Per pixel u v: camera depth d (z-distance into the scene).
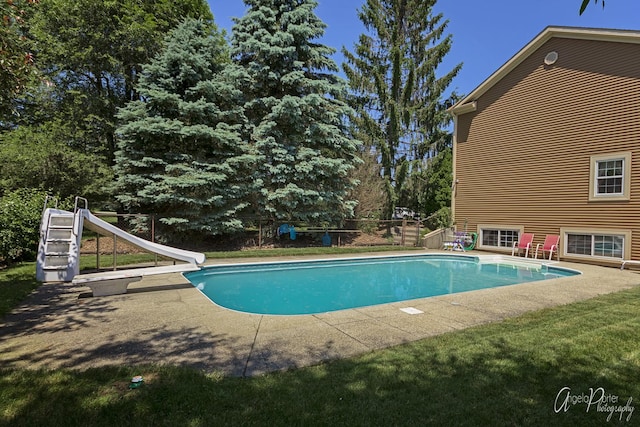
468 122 14.88
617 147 10.13
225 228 12.47
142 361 3.16
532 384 2.69
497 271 10.73
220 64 13.38
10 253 8.67
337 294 7.59
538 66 12.27
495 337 3.73
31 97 14.73
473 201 14.61
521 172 12.79
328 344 3.62
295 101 12.88
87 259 10.02
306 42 14.24
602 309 5.04
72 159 13.00
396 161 21.44
